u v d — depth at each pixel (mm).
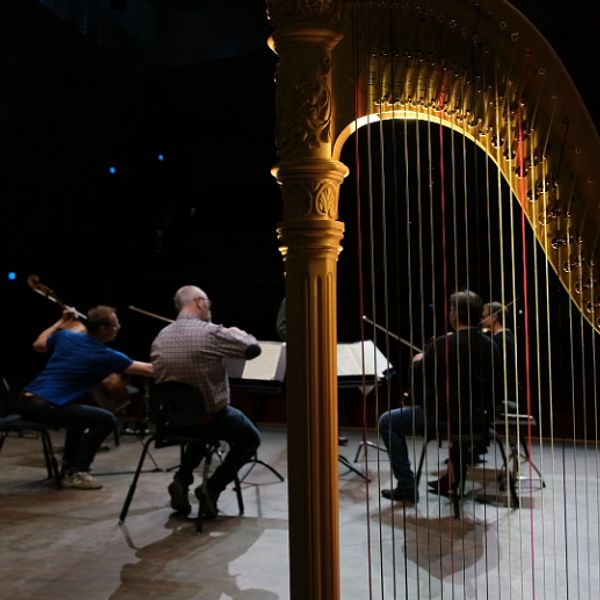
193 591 2480
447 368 2600
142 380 5848
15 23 7051
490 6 1381
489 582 2502
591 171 1458
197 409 3217
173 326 3387
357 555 2812
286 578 2607
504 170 1479
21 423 4062
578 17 6453
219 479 3422
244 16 8961
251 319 11047
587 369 3607
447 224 7227
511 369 4074
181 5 9305
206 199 10938
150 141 9734
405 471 3689
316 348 1337
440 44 1380
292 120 1325
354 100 1356
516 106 1423
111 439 5758
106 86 8664
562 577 2520
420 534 3105
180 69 9320
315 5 1304
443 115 1424
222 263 10984
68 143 8352
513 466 3777
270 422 6867
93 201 9164
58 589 2496
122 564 2760
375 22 1353
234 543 3027
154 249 10484
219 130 9875
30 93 7590
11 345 9367
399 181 6992
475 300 3434
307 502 1345
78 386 4105
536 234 1491
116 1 8227
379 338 8430
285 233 1341
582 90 6445
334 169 1333
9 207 7910
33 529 3232
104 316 4164
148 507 3635
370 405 7074
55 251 8953
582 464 4500
